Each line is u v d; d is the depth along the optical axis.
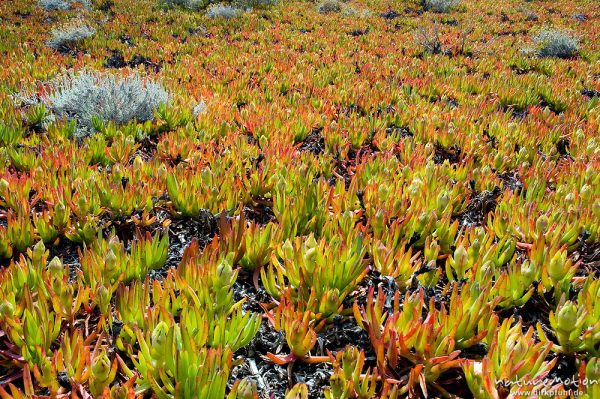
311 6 21.20
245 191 3.68
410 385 1.95
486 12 20.94
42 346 2.03
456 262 2.66
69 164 3.92
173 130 5.73
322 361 2.15
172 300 2.29
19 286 2.36
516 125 5.60
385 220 3.07
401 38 14.86
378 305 2.21
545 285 2.58
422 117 6.07
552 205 3.50
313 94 7.37
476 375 1.93
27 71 8.52
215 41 13.37
